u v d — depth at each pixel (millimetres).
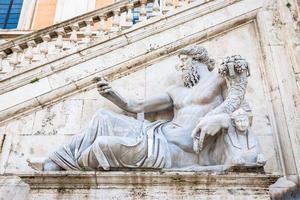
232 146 4328
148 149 4406
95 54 5988
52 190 4199
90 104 5594
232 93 4715
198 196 4102
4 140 5324
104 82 5145
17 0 13055
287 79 5750
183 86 5348
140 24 6281
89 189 4203
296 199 4730
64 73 5820
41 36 6625
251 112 5211
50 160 4508
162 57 6059
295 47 6020
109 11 6859
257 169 4219
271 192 4754
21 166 5121
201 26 6363
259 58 6145
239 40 6336
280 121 5375
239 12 6555
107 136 4438
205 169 4324
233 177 4117
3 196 4879
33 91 5648
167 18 6375
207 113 4785
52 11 12273
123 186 4203
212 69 5527
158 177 4168
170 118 5336
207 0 6590
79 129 5379
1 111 5473
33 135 5348
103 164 4254
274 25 6359
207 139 4492
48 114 5520
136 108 5238
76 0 11984
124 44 6109
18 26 12031
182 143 4656
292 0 6562
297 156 5031
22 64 6316
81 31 6930
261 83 5867
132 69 5941
